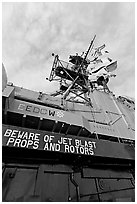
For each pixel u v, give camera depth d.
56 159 6.25
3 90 5.63
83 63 15.56
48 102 8.23
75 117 7.57
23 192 4.84
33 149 5.24
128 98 14.73
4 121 6.14
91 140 6.96
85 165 6.99
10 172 5.14
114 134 9.30
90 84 14.36
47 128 7.34
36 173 5.56
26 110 6.38
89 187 6.38
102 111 10.62
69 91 12.54
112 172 7.56
